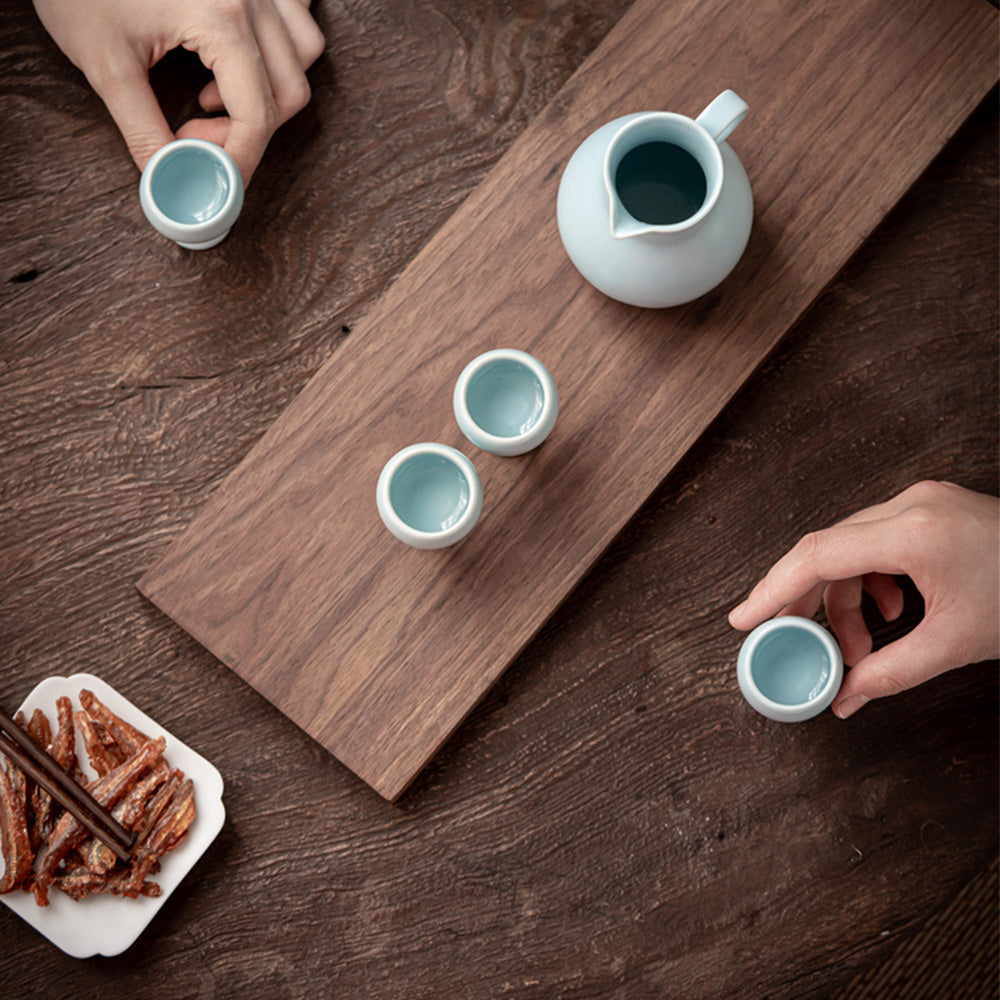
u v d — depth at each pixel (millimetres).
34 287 868
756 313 841
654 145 795
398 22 883
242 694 860
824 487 875
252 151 844
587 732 862
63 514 865
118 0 824
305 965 853
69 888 823
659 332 840
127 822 824
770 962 855
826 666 822
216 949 852
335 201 875
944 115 850
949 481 878
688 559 870
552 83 882
